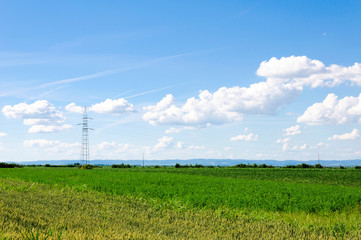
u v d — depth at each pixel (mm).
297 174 53375
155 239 8211
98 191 19516
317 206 16109
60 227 8602
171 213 12625
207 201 15477
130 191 19188
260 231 10250
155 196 17344
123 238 8039
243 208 14617
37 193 15172
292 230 10562
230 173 56250
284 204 16516
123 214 11703
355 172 59344
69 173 41469
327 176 48781
